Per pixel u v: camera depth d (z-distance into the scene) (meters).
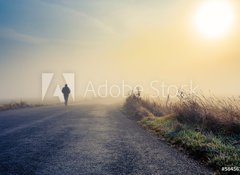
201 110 13.42
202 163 7.53
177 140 10.22
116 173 6.66
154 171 6.80
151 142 10.41
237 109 11.88
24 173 6.68
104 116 20.42
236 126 10.63
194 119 13.10
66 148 9.29
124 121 17.47
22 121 17.05
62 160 7.79
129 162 7.60
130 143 10.19
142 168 7.05
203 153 8.19
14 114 22.44
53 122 16.48
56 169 6.98
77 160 7.79
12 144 9.93
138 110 21.73
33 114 22.09
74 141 10.50
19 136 11.58
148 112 20.16
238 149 8.16
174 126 12.42
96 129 13.67
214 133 10.78
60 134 12.09
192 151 8.63
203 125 11.76
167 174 6.58
